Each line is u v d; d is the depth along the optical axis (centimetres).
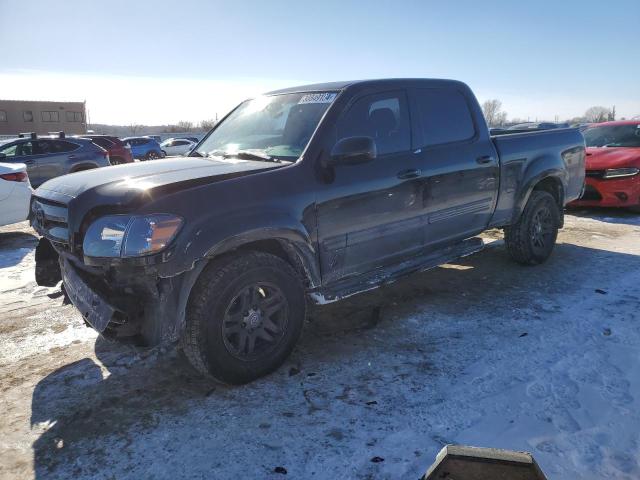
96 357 360
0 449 260
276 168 325
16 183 750
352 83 383
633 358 335
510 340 367
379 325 402
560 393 296
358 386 311
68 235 296
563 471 232
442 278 513
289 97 406
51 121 5672
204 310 288
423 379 317
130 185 287
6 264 619
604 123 969
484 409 282
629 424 265
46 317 435
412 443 255
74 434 271
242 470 240
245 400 299
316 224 334
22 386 322
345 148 326
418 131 411
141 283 275
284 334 326
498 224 493
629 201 793
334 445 256
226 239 286
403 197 386
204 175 304
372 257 377
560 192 561
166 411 291
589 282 490
